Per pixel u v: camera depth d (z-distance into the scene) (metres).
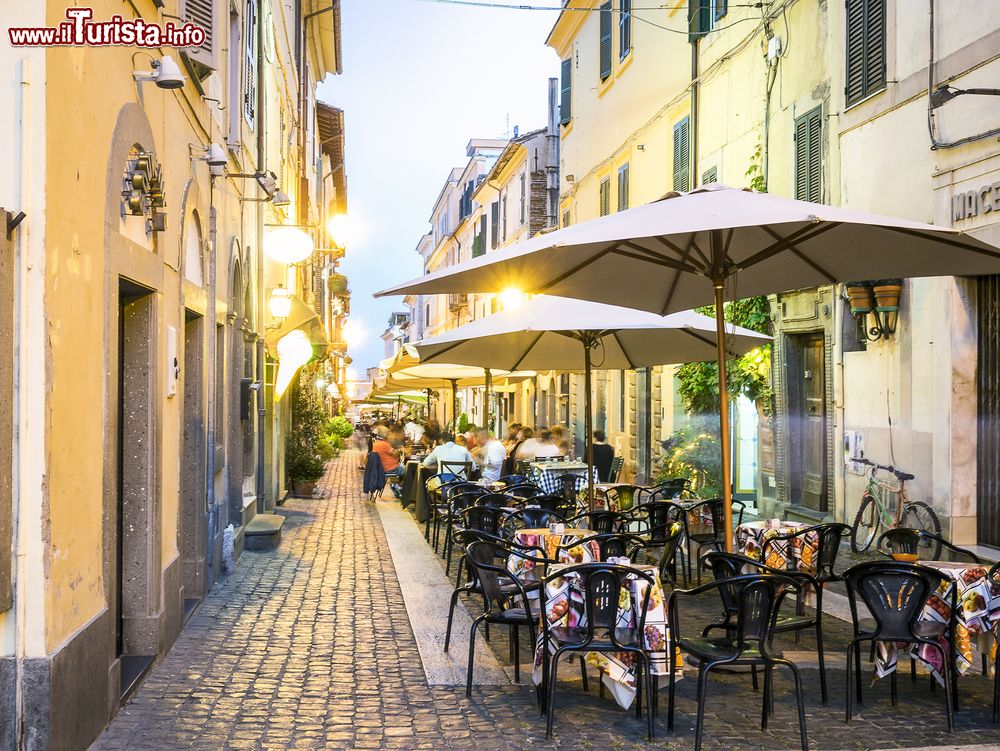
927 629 6.24
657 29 19.72
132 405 6.93
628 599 6.05
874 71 11.34
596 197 24.50
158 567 7.10
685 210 5.64
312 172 31.08
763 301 14.45
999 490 9.56
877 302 10.98
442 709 6.11
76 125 5.07
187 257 8.64
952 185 9.87
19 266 4.57
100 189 5.54
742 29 15.45
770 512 14.33
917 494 10.46
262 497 15.88
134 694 6.26
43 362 4.61
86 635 5.21
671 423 18.67
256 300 14.86
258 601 9.48
